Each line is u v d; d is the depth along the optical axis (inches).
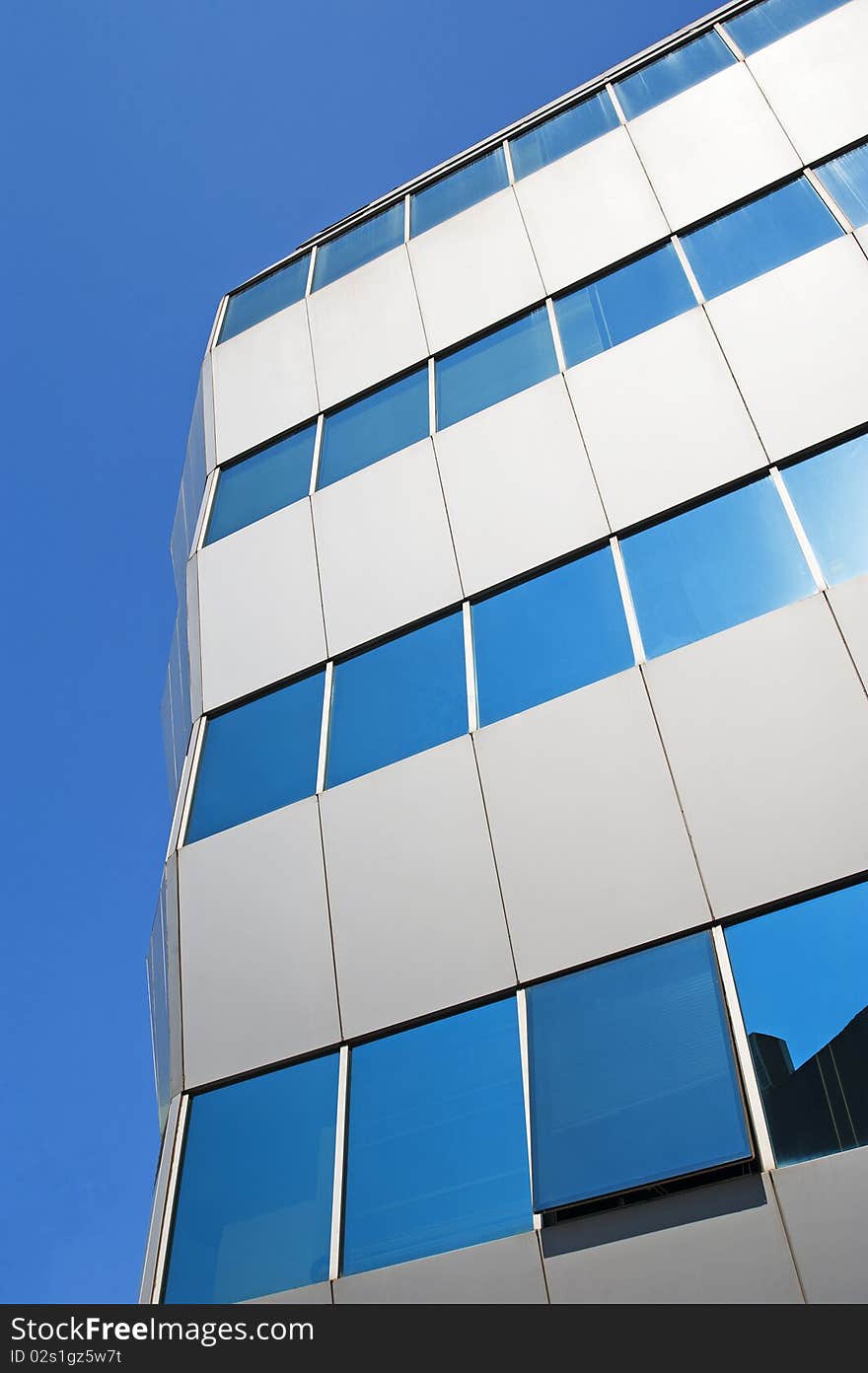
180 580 647.1
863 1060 273.1
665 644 382.0
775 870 317.1
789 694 343.3
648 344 474.0
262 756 454.3
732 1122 276.4
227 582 527.5
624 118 596.7
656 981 316.5
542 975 337.1
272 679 478.9
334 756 433.1
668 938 323.9
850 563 363.9
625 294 512.4
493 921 354.0
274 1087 359.6
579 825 356.8
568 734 377.4
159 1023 451.5
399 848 386.6
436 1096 329.7
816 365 419.8
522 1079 318.7
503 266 575.2
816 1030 285.0
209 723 485.1
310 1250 315.0
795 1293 245.6
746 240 490.9
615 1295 264.7
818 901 307.6
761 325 445.7
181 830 449.4
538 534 447.2
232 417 622.5
